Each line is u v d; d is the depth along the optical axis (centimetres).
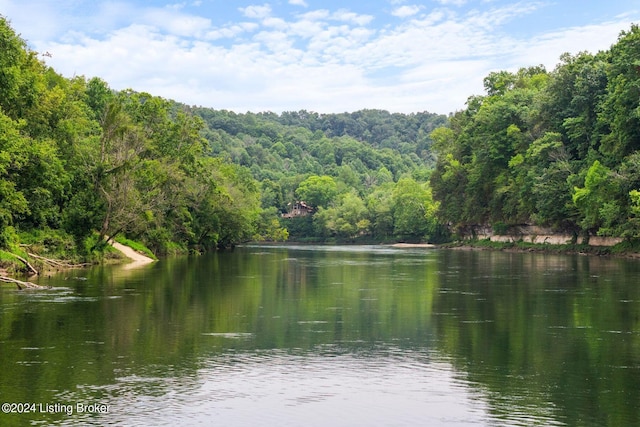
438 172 12675
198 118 8162
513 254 8594
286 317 2602
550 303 3008
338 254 9300
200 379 1612
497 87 11481
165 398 1453
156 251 7844
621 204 6694
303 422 1302
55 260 5088
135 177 6091
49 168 4819
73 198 5625
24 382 1576
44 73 6606
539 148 8219
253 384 1573
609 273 4766
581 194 7025
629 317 2584
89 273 4734
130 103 7888
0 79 4134
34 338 2119
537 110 8975
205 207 9000
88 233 5691
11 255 4306
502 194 9988
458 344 2056
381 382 1595
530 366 1756
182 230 8500
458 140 11969
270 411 1368
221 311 2759
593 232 8419
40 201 5056
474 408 1384
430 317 2600
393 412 1363
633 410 1367
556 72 8906
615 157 7062
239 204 9950
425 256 8369
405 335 2209
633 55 6544
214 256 8288
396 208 16512
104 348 1973
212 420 1309
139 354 1892
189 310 2780
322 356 1881
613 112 6912
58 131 5506
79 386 1543
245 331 2283
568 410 1368
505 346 2025
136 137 6006
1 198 4200
